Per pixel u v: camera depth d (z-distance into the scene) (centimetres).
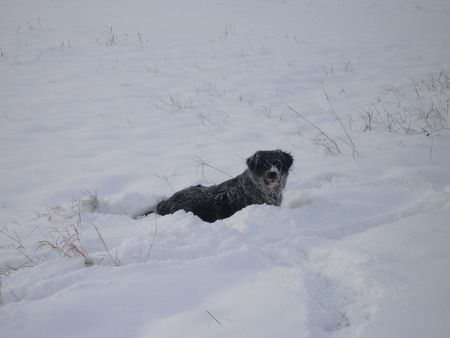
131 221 566
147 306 342
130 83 1343
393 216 500
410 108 993
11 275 416
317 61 1535
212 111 1101
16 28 2020
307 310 300
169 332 304
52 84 1327
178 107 1133
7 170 802
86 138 951
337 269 368
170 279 376
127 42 1825
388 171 675
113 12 2470
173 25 2167
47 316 331
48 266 427
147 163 816
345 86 1251
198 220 513
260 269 390
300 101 1148
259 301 325
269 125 980
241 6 2728
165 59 1603
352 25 2155
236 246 450
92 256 441
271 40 1867
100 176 765
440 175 635
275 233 473
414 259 349
